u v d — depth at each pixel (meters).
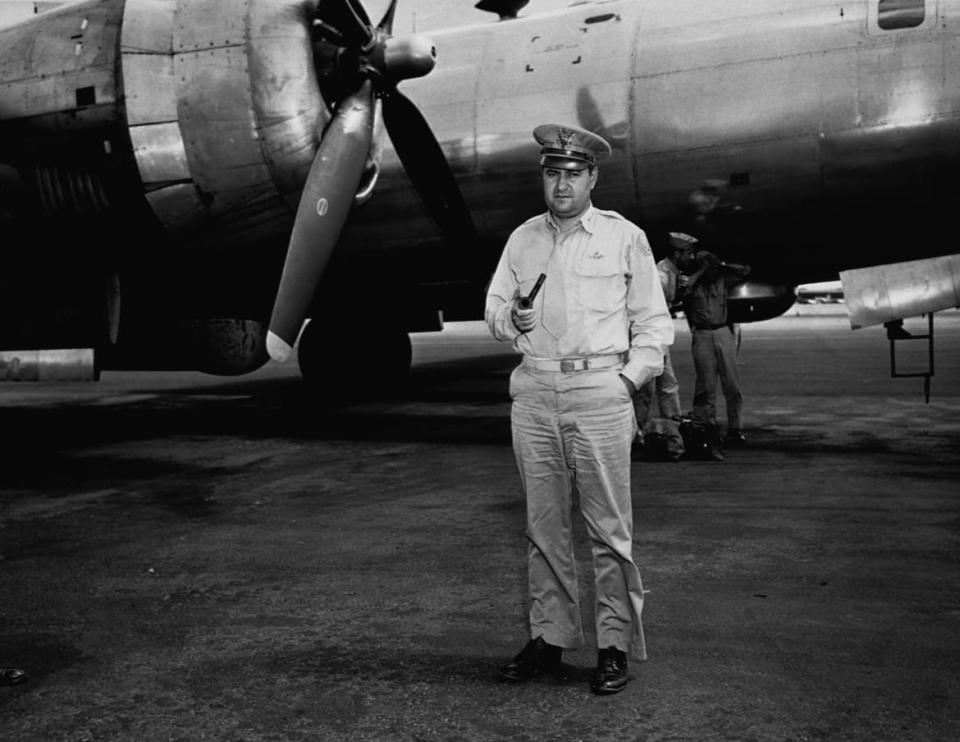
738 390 7.21
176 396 12.68
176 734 2.68
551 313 2.95
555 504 3.02
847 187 6.75
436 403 11.25
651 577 4.02
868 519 4.93
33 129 6.57
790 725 2.63
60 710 2.86
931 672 2.97
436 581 4.08
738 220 7.17
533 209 7.73
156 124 6.25
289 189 6.28
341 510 5.52
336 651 3.30
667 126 7.11
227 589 4.06
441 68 8.02
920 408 9.30
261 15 6.14
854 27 6.68
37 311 7.54
